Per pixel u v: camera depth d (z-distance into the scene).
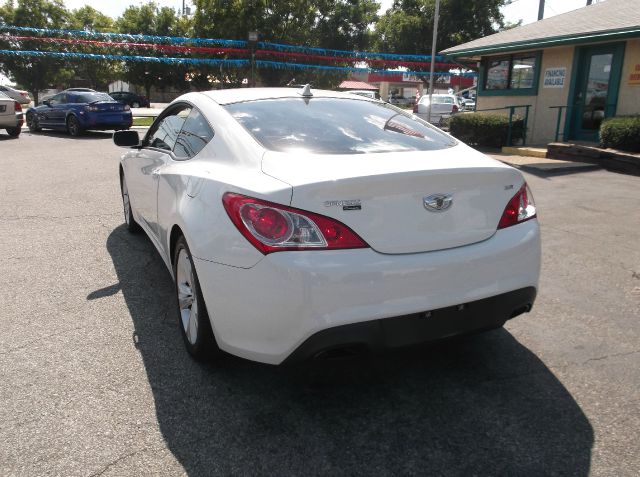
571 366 3.20
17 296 4.14
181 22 38.91
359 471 2.33
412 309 2.57
